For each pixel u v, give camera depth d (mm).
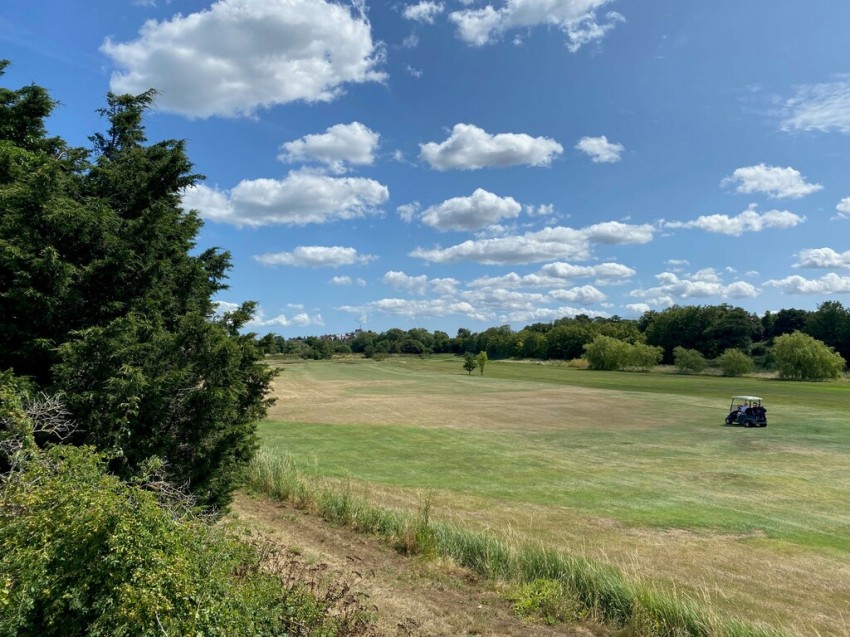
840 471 21719
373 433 30875
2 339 6043
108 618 3322
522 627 6605
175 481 6715
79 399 5762
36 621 3486
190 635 3387
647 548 12156
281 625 4551
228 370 7223
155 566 3504
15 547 3600
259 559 5820
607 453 25594
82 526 3570
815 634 7738
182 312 8250
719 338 117125
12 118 7992
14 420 4688
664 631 6594
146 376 6301
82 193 7523
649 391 62219
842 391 60844
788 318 120188
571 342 142875
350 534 10094
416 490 17016
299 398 52875
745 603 9125
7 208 6027
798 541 13047
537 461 23375
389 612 6621
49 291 6168
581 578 7828
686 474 20984
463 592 7625
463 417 39406
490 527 12992
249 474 12930
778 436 31062
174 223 8438
